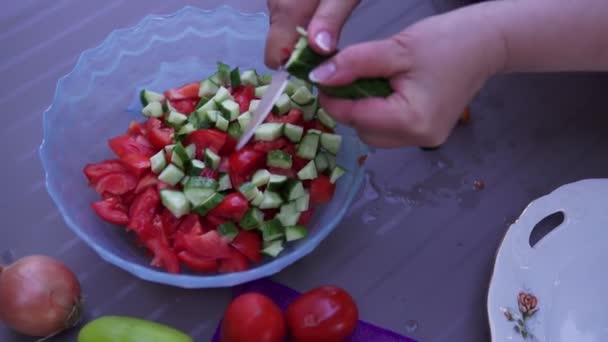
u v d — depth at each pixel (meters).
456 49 0.87
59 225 1.09
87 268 1.04
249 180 1.04
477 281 1.04
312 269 1.05
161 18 1.18
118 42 1.16
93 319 1.00
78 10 1.33
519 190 1.13
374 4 1.33
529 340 0.93
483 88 1.23
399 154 1.16
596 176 1.14
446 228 1.09
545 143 1.17
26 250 1.06
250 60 1.23
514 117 1.20
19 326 0.92
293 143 1.06
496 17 0.91
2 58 1.27
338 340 0.94
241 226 0.99
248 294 0.93
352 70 0.79
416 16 1.32
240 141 0.96
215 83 1.13
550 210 1.03
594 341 0.97
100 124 1.14
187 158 1.01
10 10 1.32
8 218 1.09
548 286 0.99
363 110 0.85
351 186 1.03
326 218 1.03
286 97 1.06
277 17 1.02
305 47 0.82
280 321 0.92
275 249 0.99
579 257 1.01
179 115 1.08
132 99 1.18
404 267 1.06
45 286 0.91
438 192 1.13
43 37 1.29
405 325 1.01
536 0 0.94
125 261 0.92
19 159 1.16
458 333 1.00
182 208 0.98
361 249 1.07
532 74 1.24
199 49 1.22
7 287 0.90
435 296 1.03
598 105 1.21
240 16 1.19
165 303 1.02
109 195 1.02
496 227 1.09
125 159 1.03
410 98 0.85
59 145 1.04
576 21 0.93
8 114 1.20
